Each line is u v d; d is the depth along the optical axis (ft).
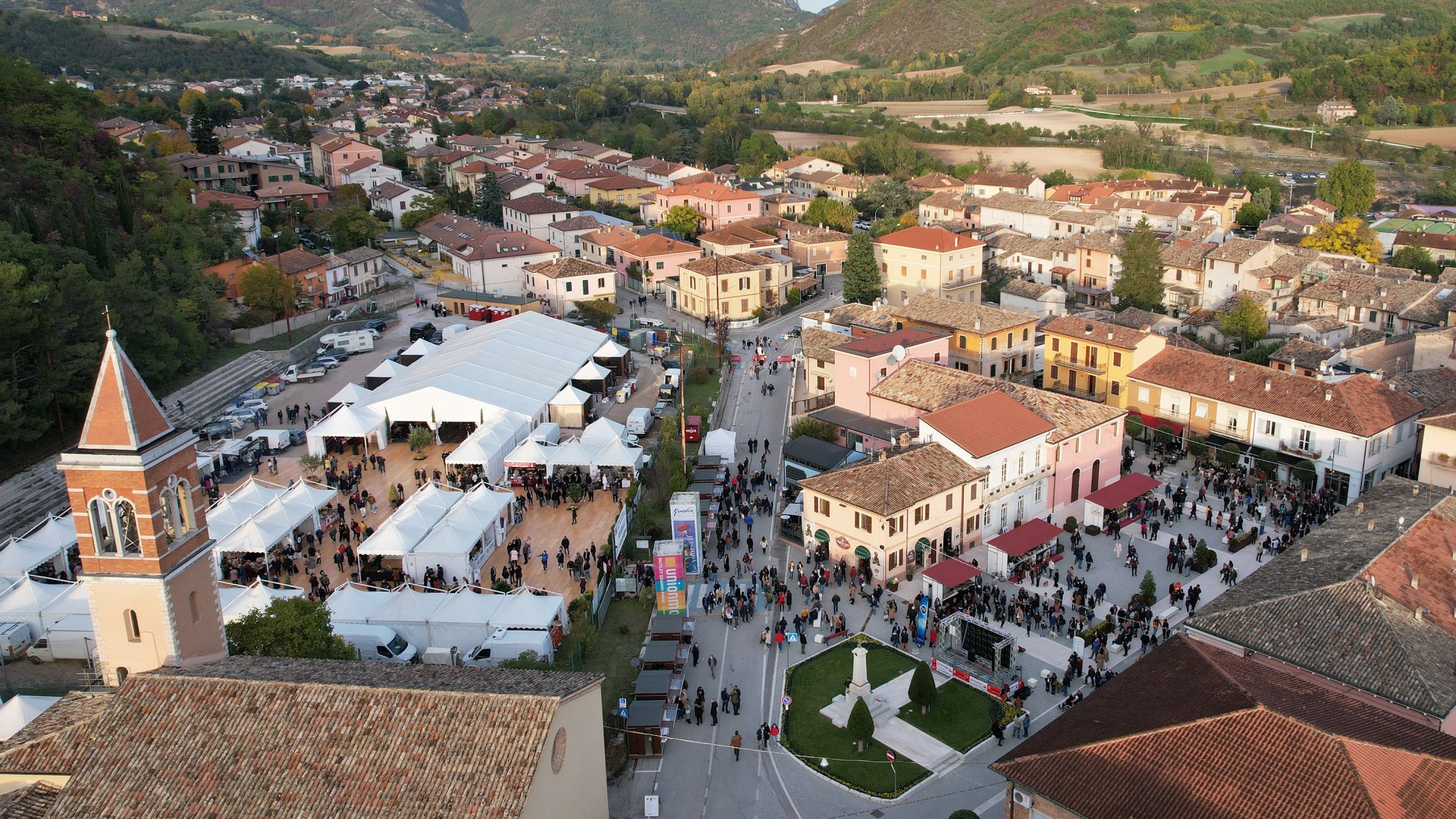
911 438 230.68
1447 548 166.09
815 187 651.66
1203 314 368.48
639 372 356.18
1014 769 117.60
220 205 454.40
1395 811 100.68
